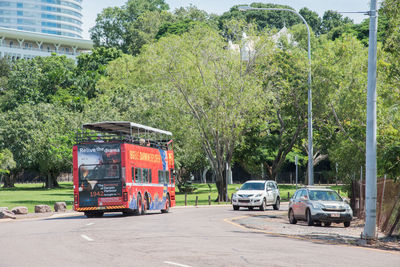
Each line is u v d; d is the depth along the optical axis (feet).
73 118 216.74
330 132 172.86
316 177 301.43
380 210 79.87
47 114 306.35
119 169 103.04
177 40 172.14
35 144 291.17
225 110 164.55
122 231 67.62
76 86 347.56
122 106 235.81
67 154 201.46
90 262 39.52
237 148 211.20
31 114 306.35
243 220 95.45
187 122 173.68
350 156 109.40
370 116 61.72
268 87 171.53
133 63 297.33
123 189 102.53
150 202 114.62
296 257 42.75
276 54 174.70
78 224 82.94
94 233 64.69
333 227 85.15
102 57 373.81
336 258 42.86
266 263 39.09
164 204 124.47
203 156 237.25
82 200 103.19
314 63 134.10
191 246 50.11
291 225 86.89
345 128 133.18
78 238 58.29
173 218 98.68
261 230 74.33
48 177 315.99
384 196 75.82
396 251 51.13
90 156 103.60
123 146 103.14
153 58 172.24
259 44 169.99
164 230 69.46
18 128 297.94
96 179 103.09
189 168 246.06
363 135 106.93
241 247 49.49
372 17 62.59
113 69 301.43
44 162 290.15
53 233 65.72
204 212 123.65
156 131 124.06
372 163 60.80
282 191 237.25
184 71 168.86
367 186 60.44
